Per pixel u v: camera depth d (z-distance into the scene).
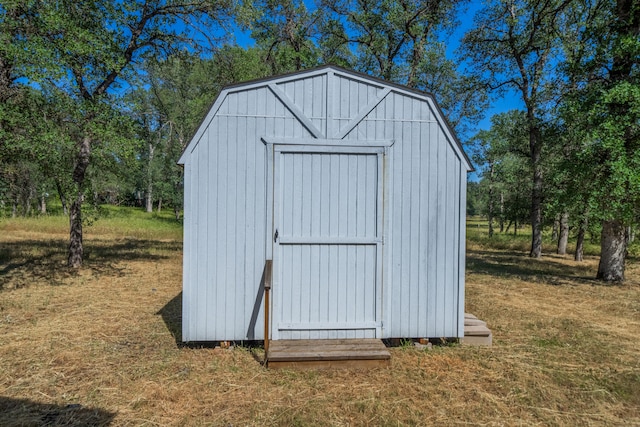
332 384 3.42
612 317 5.94
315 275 4.26
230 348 4.23
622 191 7.48
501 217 21.92
